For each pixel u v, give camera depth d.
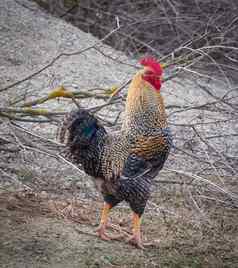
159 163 9.43
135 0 20.31
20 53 16.23
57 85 14.80
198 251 9.45
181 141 13.15
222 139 13.91
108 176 9.20
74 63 16.28
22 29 17.50
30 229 9.16
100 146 9.22
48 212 9.93
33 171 11.36
